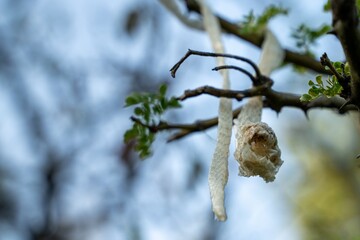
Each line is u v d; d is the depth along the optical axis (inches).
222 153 75.0
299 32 118.6
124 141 105.8
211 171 73.7
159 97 104.5
